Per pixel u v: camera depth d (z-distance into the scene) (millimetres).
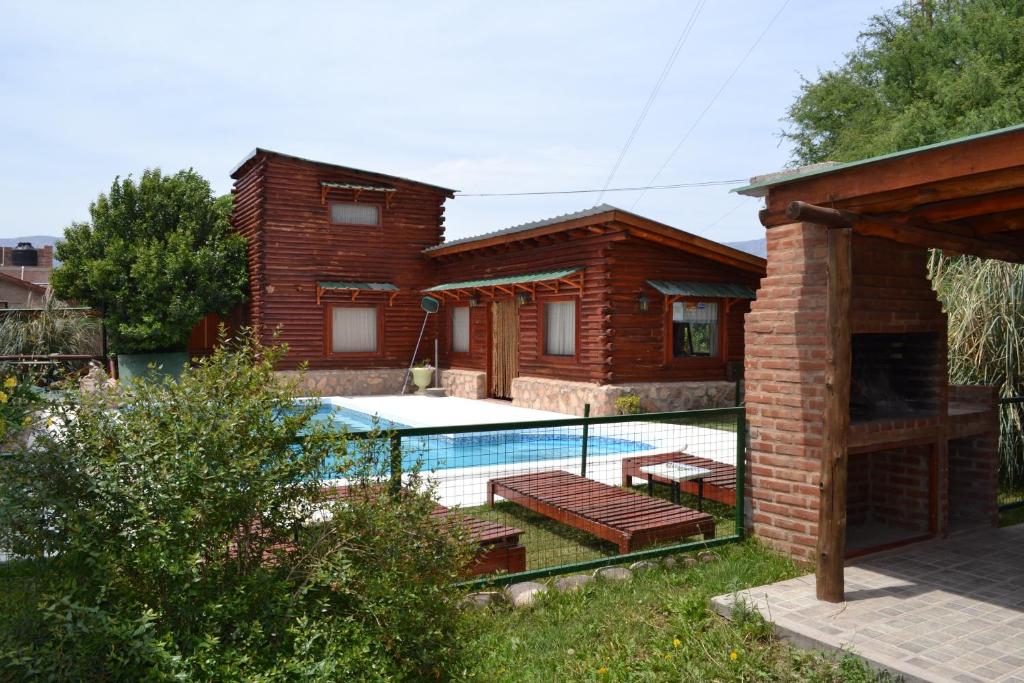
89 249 20125
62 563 3139
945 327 6445
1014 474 8578
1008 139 4152
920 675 3791
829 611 4738
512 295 18688
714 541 6328
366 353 21344
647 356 15727
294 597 3283
